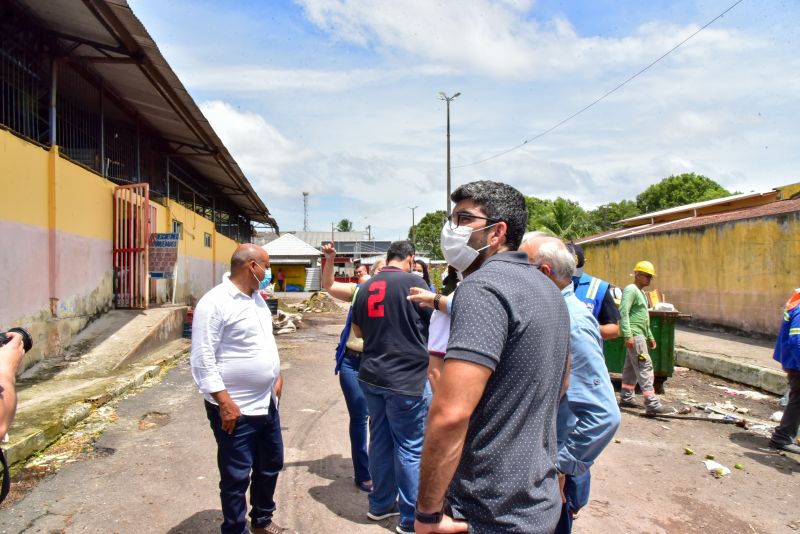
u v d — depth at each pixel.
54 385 7.08
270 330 3.55
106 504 4.03
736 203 17.94
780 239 11.25
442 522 1.71
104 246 10.57
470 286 1.78
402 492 3.64
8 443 4.71
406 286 3.75
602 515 4.09
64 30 8.52
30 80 8.49
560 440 3.00
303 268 49.22
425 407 3.71
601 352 2.82
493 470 1.71
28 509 3.93
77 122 10.45
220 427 3.29
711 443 5.85
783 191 16.77
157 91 10.70
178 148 16.06
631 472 4.97
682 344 11.30
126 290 11.15
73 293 9.16
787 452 5.61
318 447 5.48
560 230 31.95
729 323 12.93
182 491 4.29
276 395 3.57
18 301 7.50
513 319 1.73
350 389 4.40
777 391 8.09
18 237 7.51
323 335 15.37
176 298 15.61
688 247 14.60
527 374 1.74
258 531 3.61
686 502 4.36
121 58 8.94
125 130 12.69
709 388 8.67
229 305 3.29
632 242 17.77
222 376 3.27
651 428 6.37
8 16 7.95
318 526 3.83
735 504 4.35
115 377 7.57
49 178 8.42
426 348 3.74
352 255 53.00
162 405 6.76
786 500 4.44
